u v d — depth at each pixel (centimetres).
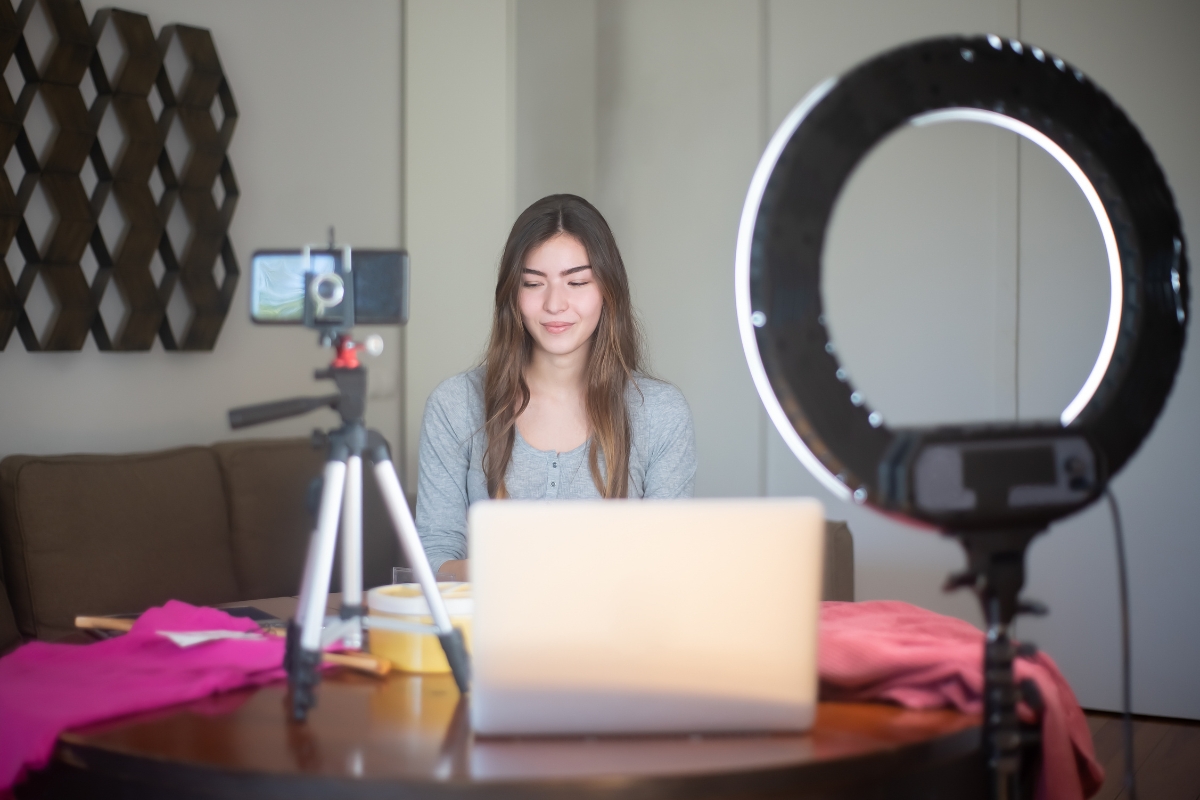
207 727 105
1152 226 106
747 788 92
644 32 385
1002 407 339
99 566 237
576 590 98
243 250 313
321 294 116
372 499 294
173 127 296
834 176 98
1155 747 297
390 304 118
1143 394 106
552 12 366
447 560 179
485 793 89
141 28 281
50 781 104
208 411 306
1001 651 101
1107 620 326
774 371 98
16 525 231
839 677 114
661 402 205
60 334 267
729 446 376
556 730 100
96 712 106
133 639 131
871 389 352
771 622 100
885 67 99
